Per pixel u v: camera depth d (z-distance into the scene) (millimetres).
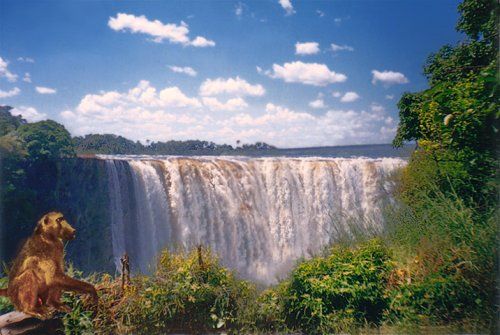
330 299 5336
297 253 24125
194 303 5164
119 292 5242
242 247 23906
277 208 24750
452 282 5156
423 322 5043
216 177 24391
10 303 5250
